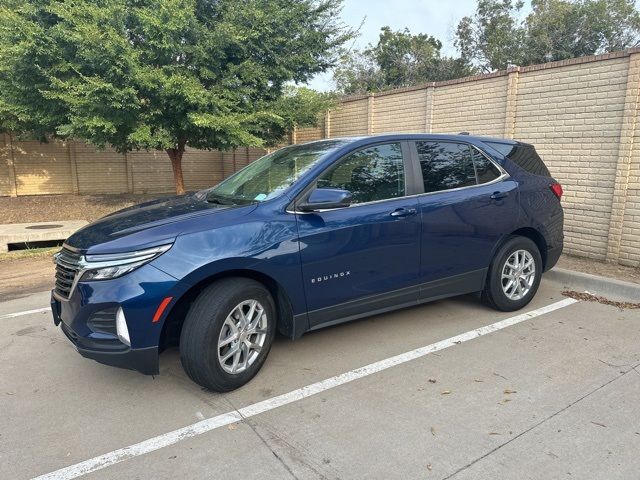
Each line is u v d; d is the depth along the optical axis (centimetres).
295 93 1198
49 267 754
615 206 677
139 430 304
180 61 1023
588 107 700
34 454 281
